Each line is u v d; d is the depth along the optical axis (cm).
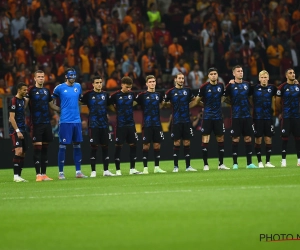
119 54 7325
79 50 6969
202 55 7581
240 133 4556
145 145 4500
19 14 7131
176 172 4431
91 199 2938
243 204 2592
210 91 4503
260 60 7562
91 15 7419
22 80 6525
